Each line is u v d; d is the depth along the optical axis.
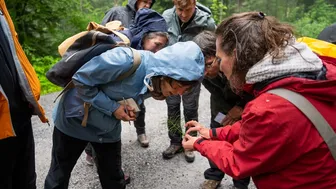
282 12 12.94
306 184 1.13
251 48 1.10
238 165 1.19
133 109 1.76
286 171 1.15
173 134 3.15
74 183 2.79
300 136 1.06
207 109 4.40
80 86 1.68
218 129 1.65
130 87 1.71
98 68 1.60
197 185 2.81
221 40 1.19
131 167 3.04
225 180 2.91
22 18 6.97
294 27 1.16
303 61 1.08
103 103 1.72
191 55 1.58
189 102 2.96
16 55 1.67
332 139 1.07
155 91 1.71
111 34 1.90
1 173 1.76
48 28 7.46
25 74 1.70
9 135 1.60
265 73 1.09
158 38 2.23
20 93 1.72
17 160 1.94
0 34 1.59
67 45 1.79
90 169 2.99
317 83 1.04
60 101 1.95
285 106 1.06
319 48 1.54
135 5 2.99
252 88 1.18
